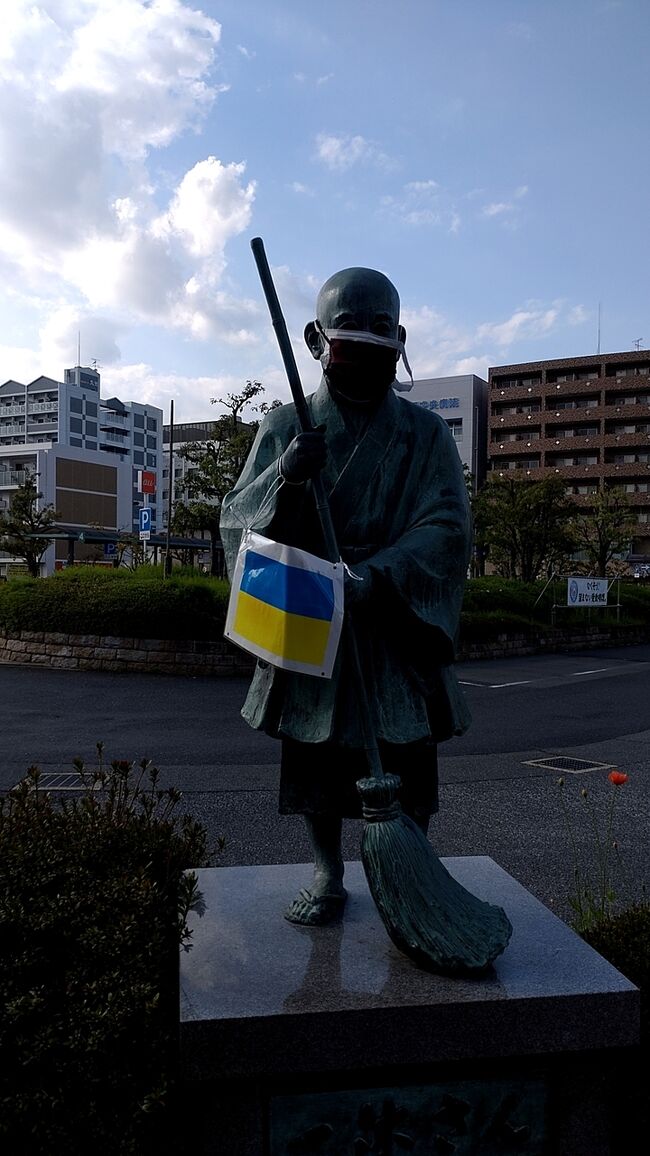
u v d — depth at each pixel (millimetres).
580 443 58594
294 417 2477
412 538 2256
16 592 15219
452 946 1992
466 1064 1933
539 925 2350
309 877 2787
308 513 2320
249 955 2158
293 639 2053
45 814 2969
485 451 65438
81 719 9562
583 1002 1919
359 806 2469
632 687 13727
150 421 84062
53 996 2045
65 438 75375
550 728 9773
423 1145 1920
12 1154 1859
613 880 4695
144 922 2270
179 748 8031
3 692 11562
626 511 36188
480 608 20531
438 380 63438
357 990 1942
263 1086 1877
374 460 2369
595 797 6594
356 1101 1902
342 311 2266
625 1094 2230
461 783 7004
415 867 2057
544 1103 1970
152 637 13875
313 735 2256
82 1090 1898
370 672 2279
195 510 21125
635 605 26203
